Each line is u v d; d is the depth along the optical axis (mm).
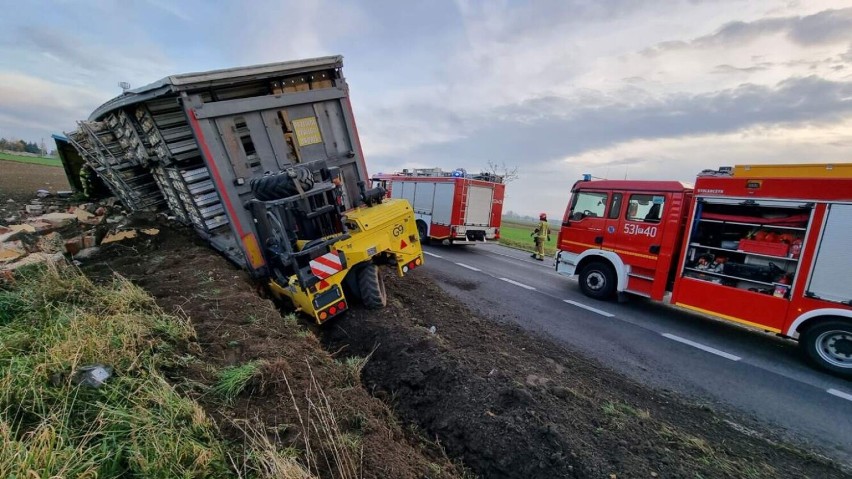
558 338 5918
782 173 5594
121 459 1810
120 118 6359
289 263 4328
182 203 6418
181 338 3002
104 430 1893
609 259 7961
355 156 5992
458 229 13531
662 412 3998
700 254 6617
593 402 3738
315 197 4715
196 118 4574
